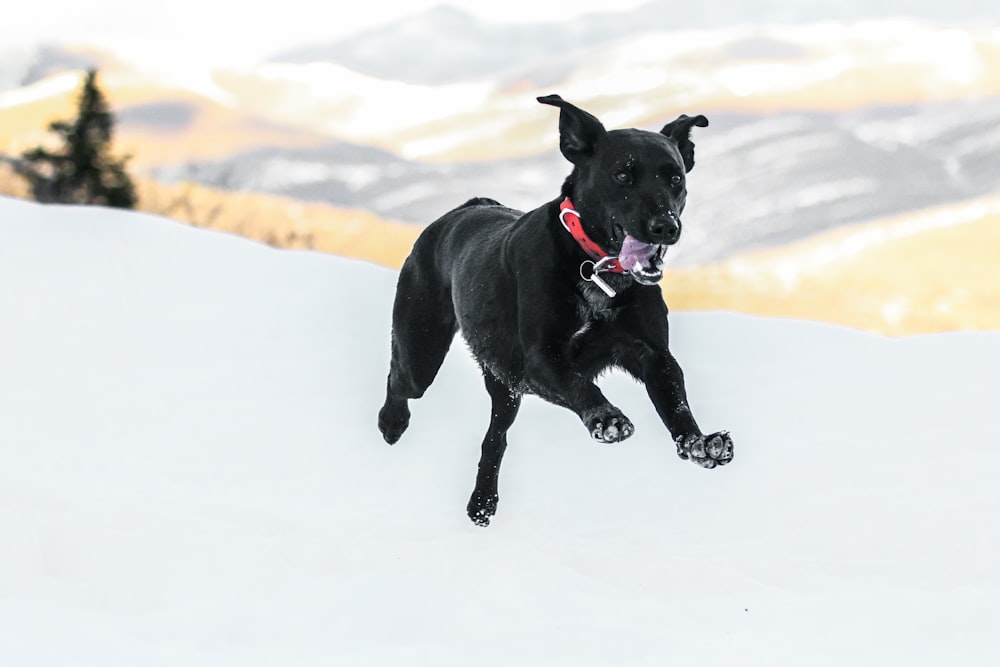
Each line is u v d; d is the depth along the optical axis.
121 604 5.34
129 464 7.70
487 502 6.49
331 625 5.14
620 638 4.97
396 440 7.78
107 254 14.76
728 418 9.09
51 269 14.08
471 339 6.36
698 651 4.83
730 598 5.51
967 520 6.58
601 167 5.49
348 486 7.40
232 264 14.82
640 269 5.20
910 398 9.41
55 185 35.44
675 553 6.20
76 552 5.90
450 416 9.12
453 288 6.55
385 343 11.84
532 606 5.39
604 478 7.56
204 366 10.82
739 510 6.93
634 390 9.78
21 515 6.29
